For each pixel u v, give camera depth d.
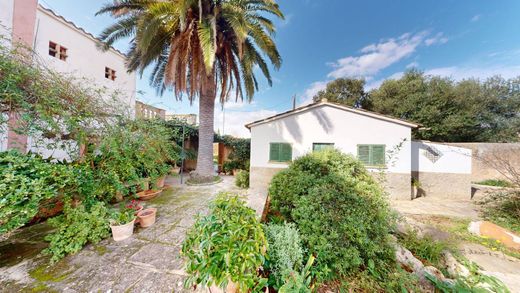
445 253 2.83
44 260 2.44
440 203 6.13
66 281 2.12
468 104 11.95
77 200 3.28
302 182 3.00
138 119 4.57
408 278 2.09
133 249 2.74
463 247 3.25
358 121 7.01
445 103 12.00
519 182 4.23
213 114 7.68
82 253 2.62
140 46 5.54
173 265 2.41
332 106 7.21
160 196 5.49
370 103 16.20
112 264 2.41
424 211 5.32
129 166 3.94
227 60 7.05
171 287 2.05
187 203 4.86
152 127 4.80
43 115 2.93
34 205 2.39
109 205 4.16
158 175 5.21
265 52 6.59
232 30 6.62
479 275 2.28
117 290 2.01
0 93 2.64
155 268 2.35
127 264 2.41
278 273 1.84
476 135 12.46
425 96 12.59
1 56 2.72
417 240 2.97
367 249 2.20
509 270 2.62
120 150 3.89
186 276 2.21
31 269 2.29
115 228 2.91
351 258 2.14
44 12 6.39
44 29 6.43
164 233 3.23
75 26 7.29
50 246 2.53
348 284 2.06
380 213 2.52
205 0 5.95
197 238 1.70
